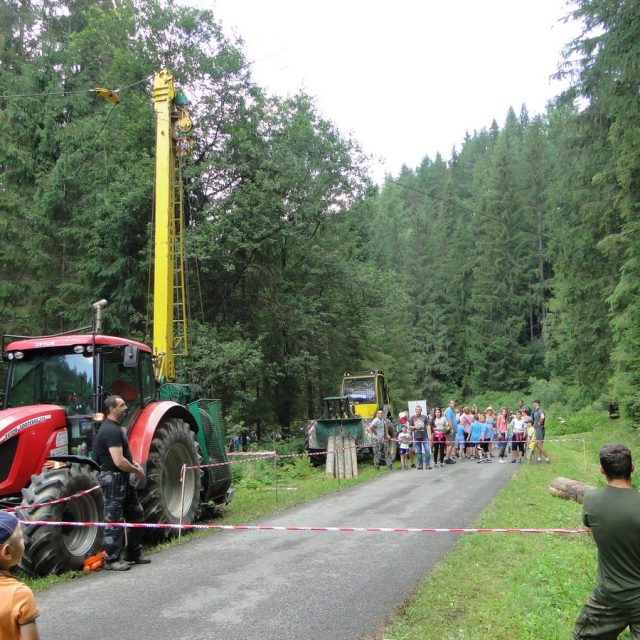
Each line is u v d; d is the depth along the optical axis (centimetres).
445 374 7225
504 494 1162
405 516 968
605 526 347
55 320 2520
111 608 530
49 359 801
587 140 2428
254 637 460
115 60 2411
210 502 1088
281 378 2861
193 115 2353
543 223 7369
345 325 3069
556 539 780
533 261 7362
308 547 758
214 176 2402
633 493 353
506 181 7219
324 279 2923
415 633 463
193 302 2478
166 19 2342
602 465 364
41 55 2542
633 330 1897
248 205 2356
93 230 2309
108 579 628
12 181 2420
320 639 455
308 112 2709
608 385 2394
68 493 658
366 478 1634
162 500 827
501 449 2116
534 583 573
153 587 592
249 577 621
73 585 607
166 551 766
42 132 2400
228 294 2628
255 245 2422
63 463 698
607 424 2914
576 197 2525
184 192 2319
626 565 343
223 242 2325
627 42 1747
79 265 2356
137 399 854
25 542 612
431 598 543
